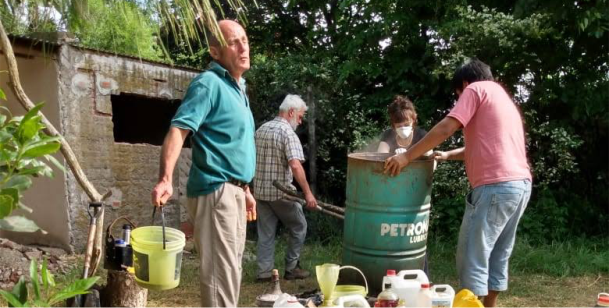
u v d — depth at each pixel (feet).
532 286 17.37
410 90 25.76
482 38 22.50
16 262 17.69
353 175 12.14
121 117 27.53
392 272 11.27
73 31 10.15
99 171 21.12
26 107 11.25
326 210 16.21
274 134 16.62
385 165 11.64
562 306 15.67
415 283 10.95
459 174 23.41
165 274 9.61
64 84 20.02
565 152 22.93
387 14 25.44
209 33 10.37
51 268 18.06
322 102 26.22
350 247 12.31
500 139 11.70
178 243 9.74
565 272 18.57
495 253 12.46
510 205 11.57
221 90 10.03
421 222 12.09
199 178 9.99
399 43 26.02
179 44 10.83
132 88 22.17
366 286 11.69
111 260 13.75
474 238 11.73
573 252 20.59
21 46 19.02
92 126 20.93
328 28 31.63
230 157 10.05
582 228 23.88
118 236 21.63
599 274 18.60
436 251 21.53
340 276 12.50
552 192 24.21
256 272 18.21
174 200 23.90
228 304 10.08
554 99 23.94
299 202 16.87
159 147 23.35
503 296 16.39
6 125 5.99
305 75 26.35
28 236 21.04
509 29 22.11
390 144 15.31
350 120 26.30
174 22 9.16
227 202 9.98
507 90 23.94
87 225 20.79
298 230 17.48
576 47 23.12
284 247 22.15
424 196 12.03
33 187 20.90
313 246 23.06
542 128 23.27
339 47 28.71
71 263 18.92
